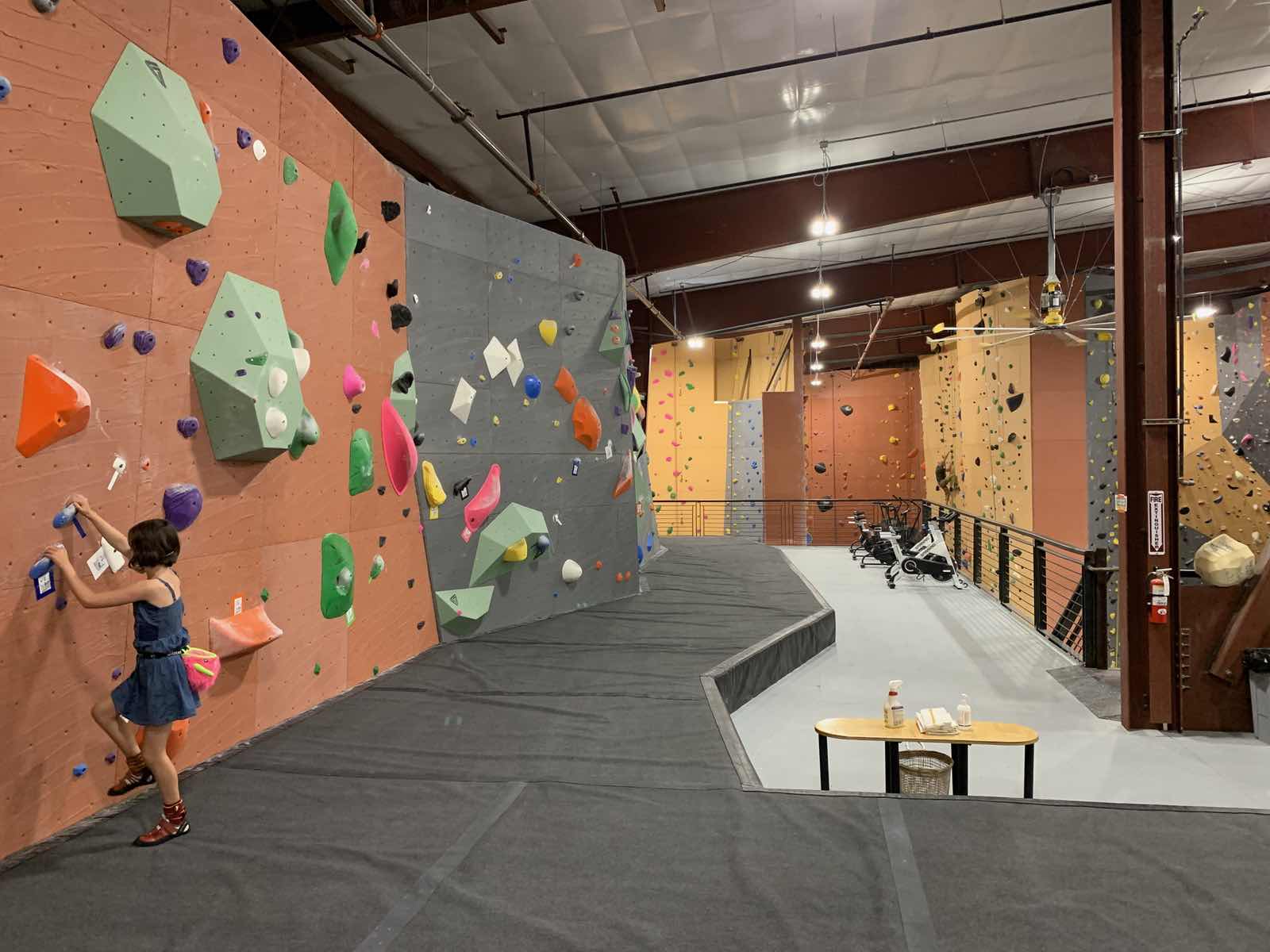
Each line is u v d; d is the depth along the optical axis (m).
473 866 2.19
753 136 7.44
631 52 5.82
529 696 3.90
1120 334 4.23
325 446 3.79
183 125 2.62
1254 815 2.50
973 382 12.69
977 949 1.79
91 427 2.44
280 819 2.50
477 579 5.27
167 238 2.74
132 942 1.82
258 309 3.11
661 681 4.18
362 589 4.16
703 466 14.55
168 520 2.76
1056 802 2.60
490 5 4.93
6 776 2.19
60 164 2.31
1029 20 5.84
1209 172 9.16
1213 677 4.12
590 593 6.38
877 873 2.14
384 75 5.89
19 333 2.19
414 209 4.78
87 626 2.47
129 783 2.58
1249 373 10.66
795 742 4.36
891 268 12.22
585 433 6.19
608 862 2.21
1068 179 8.07
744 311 12.80
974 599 8.60
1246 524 10.53
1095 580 5.64
